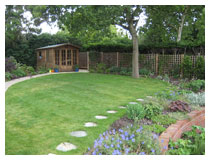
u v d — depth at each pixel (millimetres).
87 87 8750
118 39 24875
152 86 9359
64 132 3795
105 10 9367
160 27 18047
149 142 3250
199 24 17078
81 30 11359
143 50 15961
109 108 5398
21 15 17594
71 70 17234
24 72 13609
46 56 17438
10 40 17453
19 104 5906
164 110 5312
